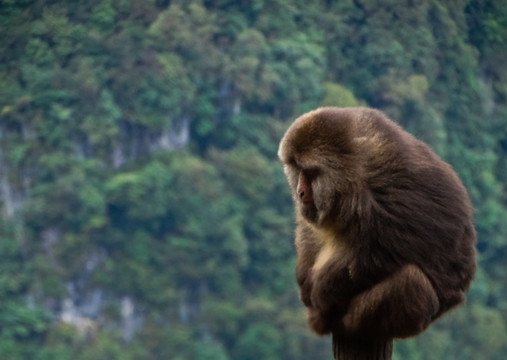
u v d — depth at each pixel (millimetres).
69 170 100312
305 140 8953
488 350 93312
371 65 114625
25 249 95438
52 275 94375
